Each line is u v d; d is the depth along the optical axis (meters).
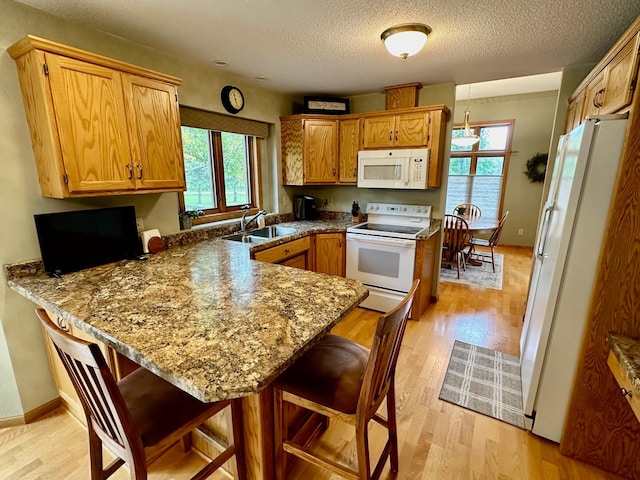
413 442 1.71
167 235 2.45
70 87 1.58
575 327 1.55
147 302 1.35
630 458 1.50
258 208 3.57
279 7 1.67
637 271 1.36
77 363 0.93
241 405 1.26
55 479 1.50
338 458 1.61
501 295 3.78
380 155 3.21
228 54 2.35
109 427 1.01
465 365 2.40
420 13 1.73
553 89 4.98
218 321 1.17
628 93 1.44
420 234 2.97
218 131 2.98
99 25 1.88
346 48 2.22
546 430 1.71
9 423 1.81
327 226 3.42
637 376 1.10
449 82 3.09
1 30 1.55
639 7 1.65
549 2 1.61
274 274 1.74
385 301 3.20
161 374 0.91
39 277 1.69
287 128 3.48
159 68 2.30
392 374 1.36
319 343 1.48
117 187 1.81
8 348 1.74
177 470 1.53
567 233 1.49
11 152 1.63
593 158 1.38
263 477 1.29
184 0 1.60
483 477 1.51
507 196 5.95
